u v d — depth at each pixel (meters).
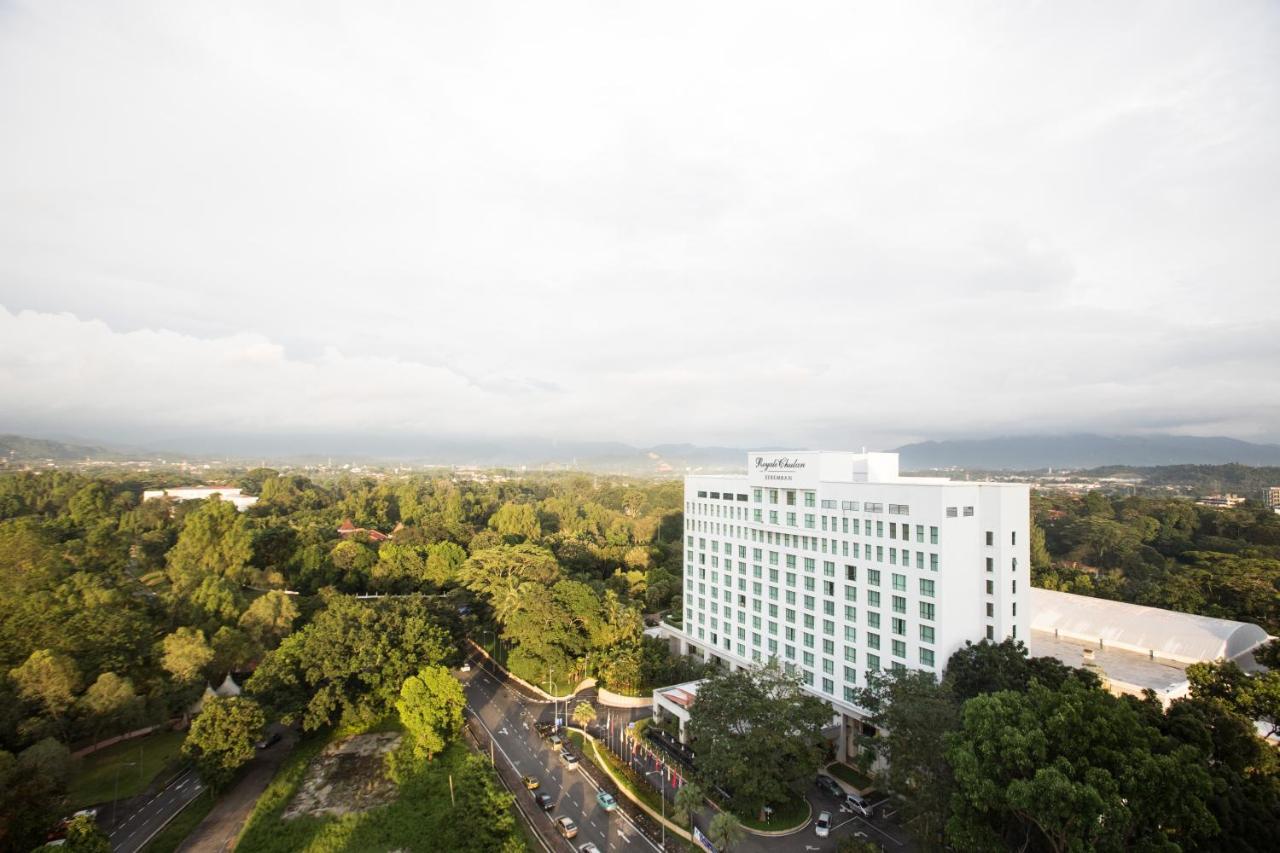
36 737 77.81
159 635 107.75
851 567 94.75
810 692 100.44
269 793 81.56
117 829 73.69
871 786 82.62
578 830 73.88
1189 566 175.00
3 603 96.75
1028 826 56.38
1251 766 63.84
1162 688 92.88
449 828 72.62
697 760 76.69
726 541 119.25
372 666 99.69
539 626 118.62
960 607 84.81
